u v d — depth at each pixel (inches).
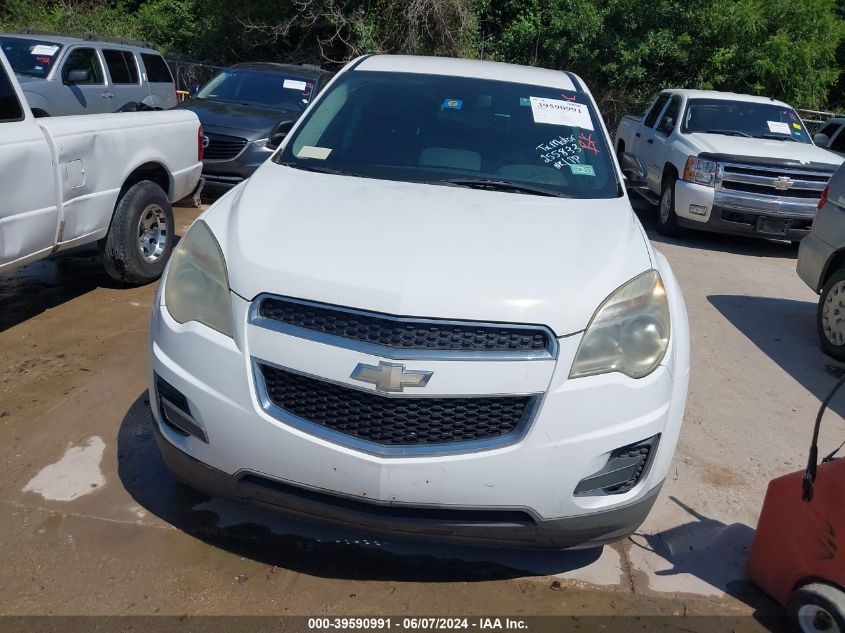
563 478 100.7
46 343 183.9
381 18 661.9
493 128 156.6
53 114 371.6
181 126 235.1
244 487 105.9
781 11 655.1
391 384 97.0
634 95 678.5
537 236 118.8
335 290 100.6
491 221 122.7
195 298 108.6
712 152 345.7
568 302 102.1
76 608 103.8
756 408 187.2
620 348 104.2
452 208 126.9
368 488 99.4
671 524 135.6
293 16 663.8
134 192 215.0
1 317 199.2
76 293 220.1
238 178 342.3
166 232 231.3
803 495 110.2
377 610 108.6
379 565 117.7
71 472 132.5
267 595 109.3
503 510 101.6
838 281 224.8
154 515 123.6
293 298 101.3
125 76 434.9
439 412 99.0
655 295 113.0
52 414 150.7
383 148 150.6
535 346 100.2
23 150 166.4
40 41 390.9
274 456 101.3
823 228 238.1
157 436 113.7
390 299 99.3
